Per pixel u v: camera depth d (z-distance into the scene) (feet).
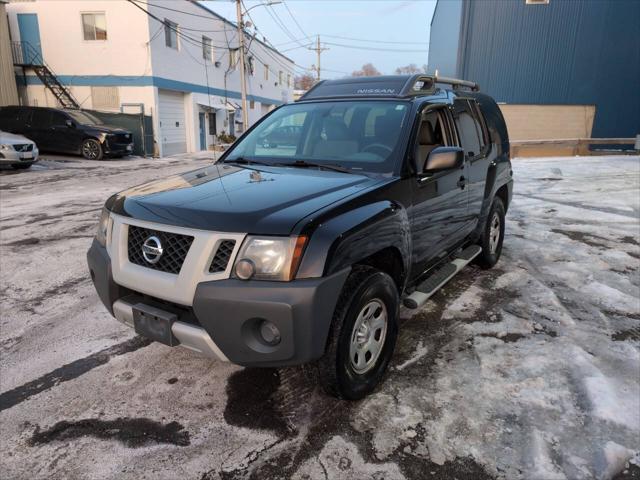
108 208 9.38
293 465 7.44
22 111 59.98
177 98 81.41
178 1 77.05
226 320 7.32
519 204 28.27
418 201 10.46
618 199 29.58
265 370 10.08
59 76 72.08
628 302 13.74
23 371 10.07
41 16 70.18
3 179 40.37
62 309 13.23
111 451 7.75
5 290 14.61
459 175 12.76
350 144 11.13
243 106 95.71
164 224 7.91
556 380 9.66
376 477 7.20
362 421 8.45
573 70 59.98
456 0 63.46
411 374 9.91
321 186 9.02
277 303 7.09
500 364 10.28
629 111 61.31
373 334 9.03
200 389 9.41
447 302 13.61
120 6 68.23
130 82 71.10
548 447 7.78
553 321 12.42
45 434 8.16
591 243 19.89
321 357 8.02
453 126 13.16
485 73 60.34
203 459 7.57
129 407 8.87
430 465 7.43
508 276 15.83
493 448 7.77
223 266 7.41
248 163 11.69
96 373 9.98
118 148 59.72
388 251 9.46
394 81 12.80
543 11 58.54
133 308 8.37
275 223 7.38
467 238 14.49
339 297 8.02
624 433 8.09
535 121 61.67
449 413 8.65
